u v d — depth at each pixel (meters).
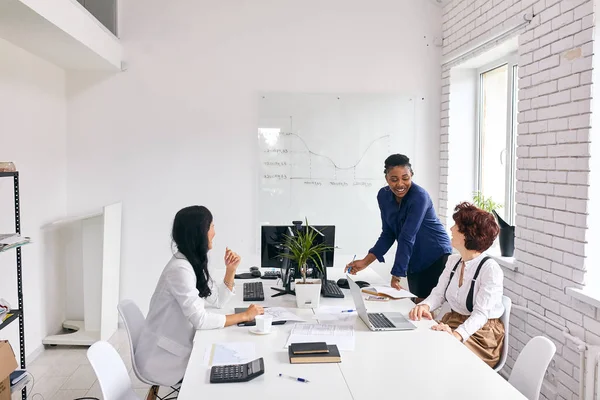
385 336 2.47
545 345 2.16
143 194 4.91
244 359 2.18
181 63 4.88
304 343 2.25
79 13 3.74
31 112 4.12
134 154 4.88
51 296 4.55
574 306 3.03
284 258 3.29
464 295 2.84
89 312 4.61
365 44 5.00
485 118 4.82
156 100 4.88
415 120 5.08
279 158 4.98
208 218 2.77
